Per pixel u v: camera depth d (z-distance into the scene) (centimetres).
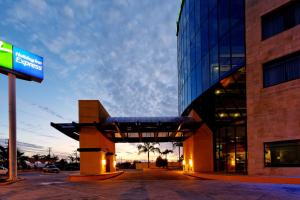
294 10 1838
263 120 1917
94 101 2492
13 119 2611
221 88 2433
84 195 1335
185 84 3562
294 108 1750
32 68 2906
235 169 2391
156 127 2689
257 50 2008
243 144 2344
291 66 1814
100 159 2481
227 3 2339
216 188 1498
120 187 1645
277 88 1855
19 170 5941
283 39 1856
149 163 6650
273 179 1689
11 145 2558
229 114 2384
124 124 2533
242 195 1230
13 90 2664
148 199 1163
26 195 1390
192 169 2756
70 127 2511
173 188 1536
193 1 3156
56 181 2309
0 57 2547
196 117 2872
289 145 1764
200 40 2877
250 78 2039
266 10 1972
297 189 1409
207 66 2681
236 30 2222
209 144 2691
